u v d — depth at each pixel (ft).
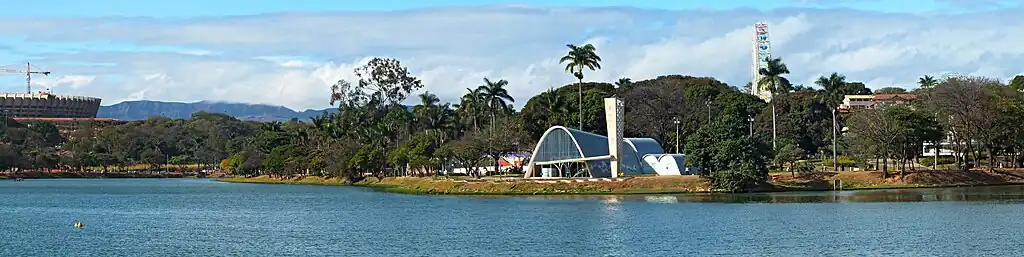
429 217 363.76
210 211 429.79
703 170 490.08
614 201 430.20
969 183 537.65
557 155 602.44
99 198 563.89
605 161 584.81
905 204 390.63
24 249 278.67
